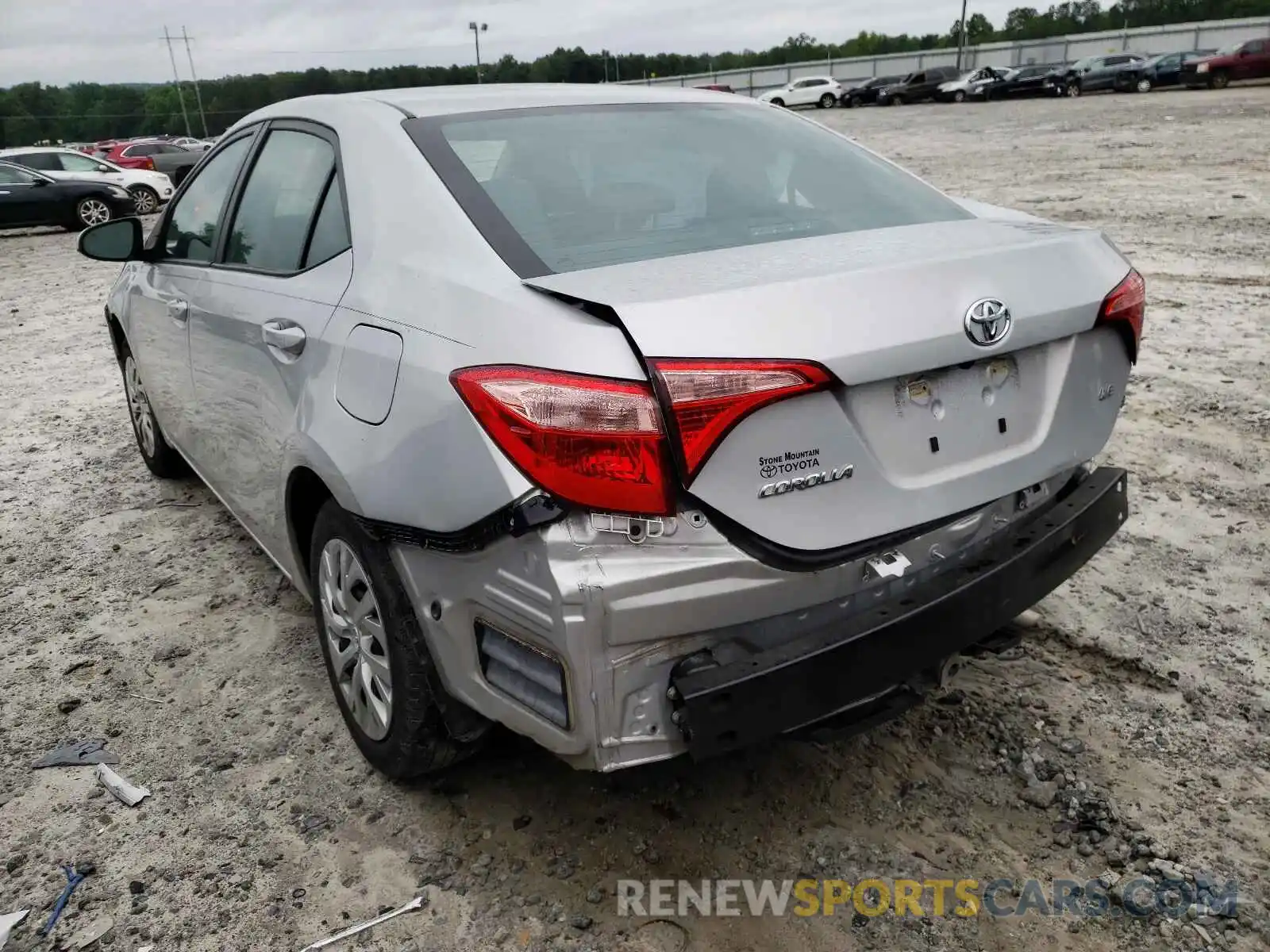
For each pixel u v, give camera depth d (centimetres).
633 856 250
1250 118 2136
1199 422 513
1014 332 225
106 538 459
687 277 210
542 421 192
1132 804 259
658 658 200
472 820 266
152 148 2997
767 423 197
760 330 195
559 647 198
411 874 249
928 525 224
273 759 296
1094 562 381
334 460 246
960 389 227
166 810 277
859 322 204
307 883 248
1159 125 2142
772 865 246
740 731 200
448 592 224
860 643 208
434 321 223
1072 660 322
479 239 235
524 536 197
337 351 253
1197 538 395
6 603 401
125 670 347
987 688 309
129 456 576
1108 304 247
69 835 269
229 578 412
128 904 245
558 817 265
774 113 331
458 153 261
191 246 390
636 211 255
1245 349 632
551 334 197
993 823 256
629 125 291
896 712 231
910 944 222
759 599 202
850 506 210
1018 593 233
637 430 189
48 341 933
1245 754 276
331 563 277
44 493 523
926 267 216
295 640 362
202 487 520
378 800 276
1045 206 1222
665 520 194
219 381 340
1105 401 260
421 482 218
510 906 238
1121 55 3800
